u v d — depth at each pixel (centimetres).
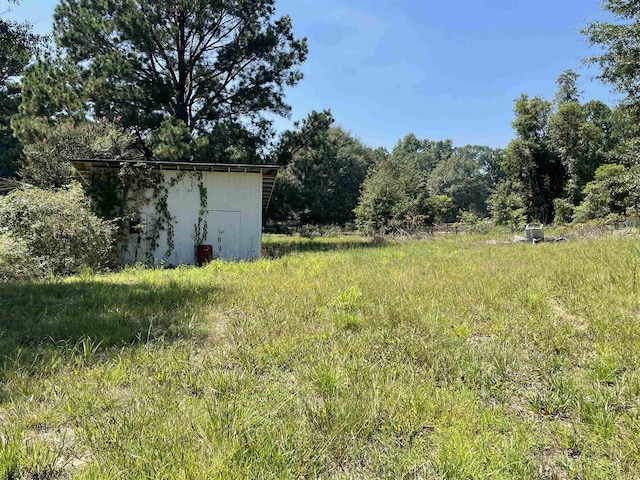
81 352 282
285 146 2097
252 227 1241
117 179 1164
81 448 170
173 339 323
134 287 568
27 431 186
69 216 837
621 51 1441
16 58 1127
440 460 157
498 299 432
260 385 232
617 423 185
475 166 6950
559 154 3127
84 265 833
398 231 2142
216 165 1162
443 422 188
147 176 1167
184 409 199
